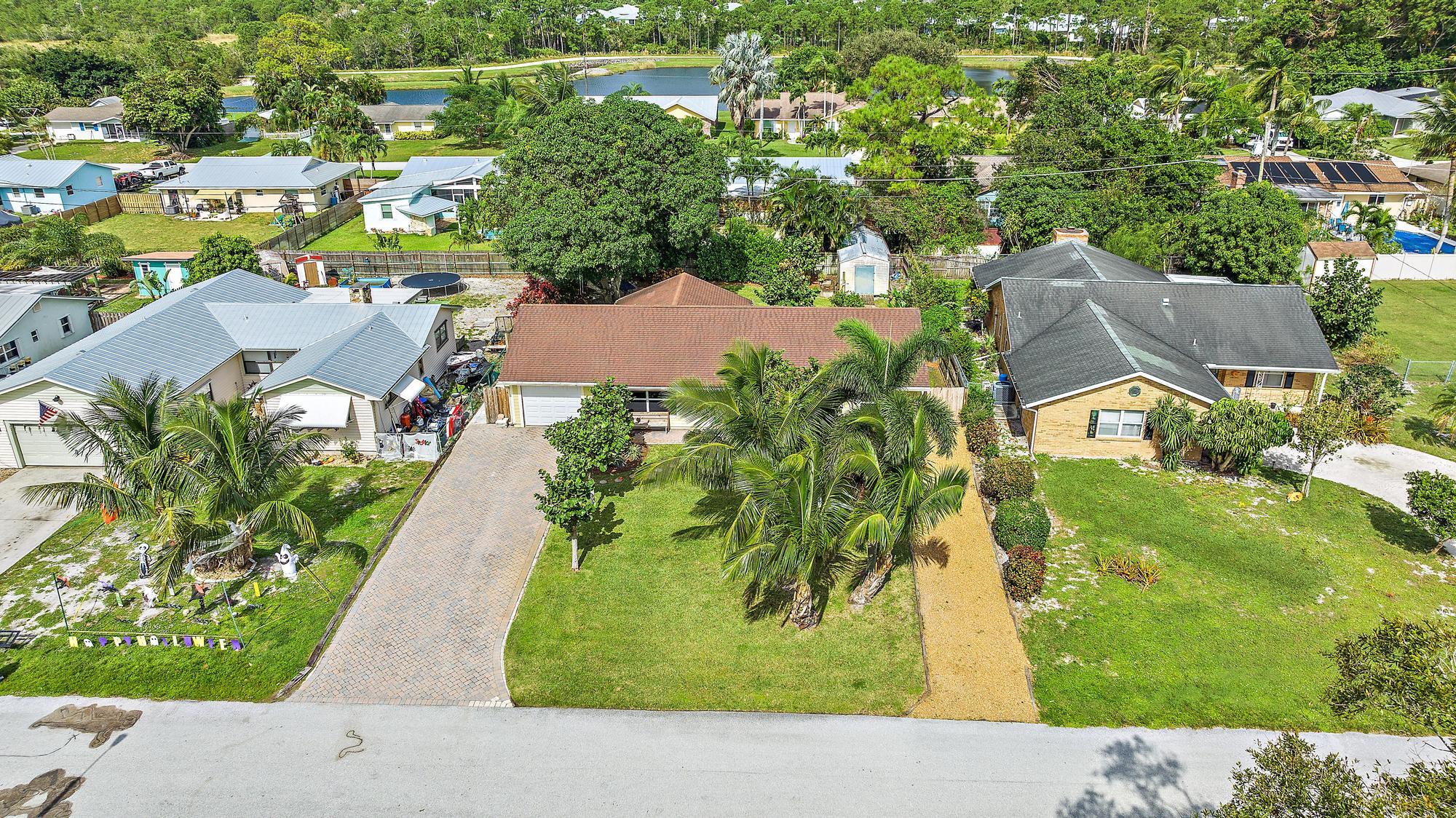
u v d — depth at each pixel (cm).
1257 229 4966
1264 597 2667
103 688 2342
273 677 2384
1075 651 2461
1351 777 1440
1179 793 2008
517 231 4656
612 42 19250
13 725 2211
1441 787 1343
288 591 2738
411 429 3781
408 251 6159
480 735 2188
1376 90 10450
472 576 2798
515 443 3634
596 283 5056
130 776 2061
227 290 4516
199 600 2680
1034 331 4025
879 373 2586
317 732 2197
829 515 2305
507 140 10119
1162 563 2839
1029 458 3500
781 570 2269
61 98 11581
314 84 11706
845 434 2417
